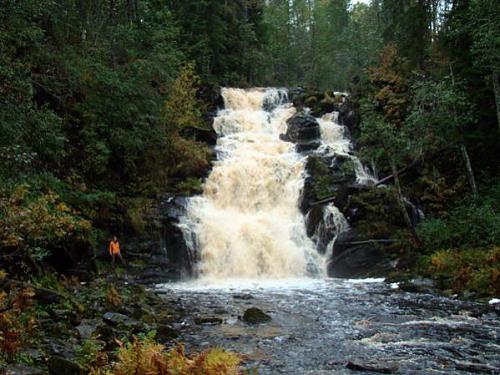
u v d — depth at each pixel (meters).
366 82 34.00
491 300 15.55
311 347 10.70
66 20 24.44
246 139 31.48
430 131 24.75
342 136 32.59
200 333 11.90
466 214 22.66
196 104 33.47
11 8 16.72
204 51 39.72
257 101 37.16
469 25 23.80
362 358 9.84
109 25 29.22
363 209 24.41
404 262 21.67
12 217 9.72
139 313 12.81
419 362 9.53
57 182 18.48
